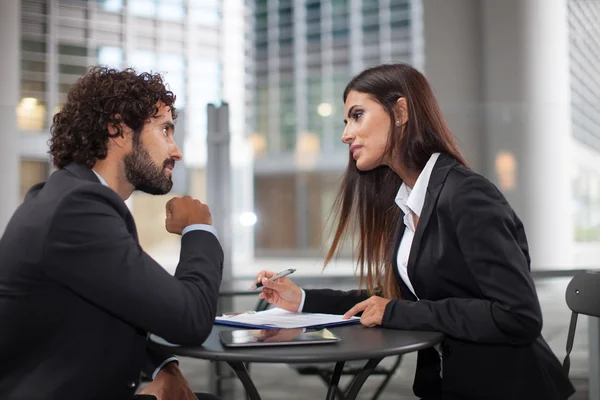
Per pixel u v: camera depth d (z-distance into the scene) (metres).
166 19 7.73
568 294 1.28
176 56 7.73
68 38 6.57
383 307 1.10
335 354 0.85
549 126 3.76
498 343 1.02
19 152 2.72
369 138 1.23
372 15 17.52
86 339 0.86
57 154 1.00
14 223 0.89
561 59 5.07
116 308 0.85
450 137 1.23
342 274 2.66
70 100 1.00
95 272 0.83
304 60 18.16
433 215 1.14
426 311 1.05
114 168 1.01
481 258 1.02
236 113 2.74
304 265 10.06
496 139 4.21
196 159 2.54
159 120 1.04
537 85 5.03
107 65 1.05
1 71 3.94
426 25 5.24
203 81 7.79
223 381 2.39
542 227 4.24
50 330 0.85
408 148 1.21
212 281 0.96
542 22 5.02
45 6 5.97
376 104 1.23
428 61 5.25
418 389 1.25
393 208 1.35
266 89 15.76
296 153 15.58
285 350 0.88
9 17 3.96
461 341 1.11
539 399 1.08
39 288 0.84
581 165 3.56
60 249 0.83
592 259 3.34
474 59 5.17
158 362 1.18
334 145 14.68
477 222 1.04
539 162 4.04
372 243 1.38
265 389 2.83
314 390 2.82
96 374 0.86
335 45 17.91
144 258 0.88
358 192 1.40
